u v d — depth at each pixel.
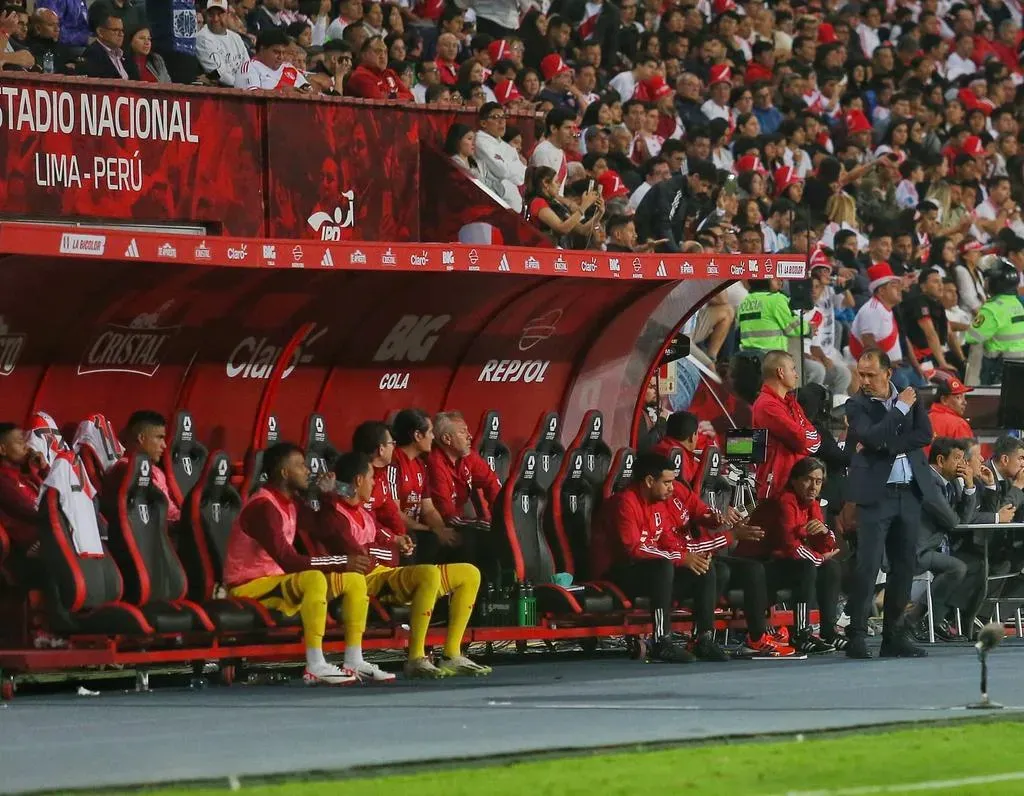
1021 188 93.25
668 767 27.42
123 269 43.03
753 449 49.78
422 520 46.84
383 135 50.59
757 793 25.39
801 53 91.19
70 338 44.12
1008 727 32.31
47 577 40.00
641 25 83.88
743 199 70.50
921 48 99.06
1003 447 53.47
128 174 45.81
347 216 49.88
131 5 53.91
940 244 78.31
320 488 42.22
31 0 52.94
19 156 44.06
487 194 50.69
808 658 47.62
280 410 48.38
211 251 40.44
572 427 53.06
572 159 66.75
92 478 43.28
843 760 28.36
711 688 38.72
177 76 53.09
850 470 47.12
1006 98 99.56
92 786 25.03
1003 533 51.62
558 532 48.34
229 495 43.16
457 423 47.31
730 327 62.25
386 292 47.88
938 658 46.38
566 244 57.16
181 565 42.25
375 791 25.12
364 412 49.81
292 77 54.78
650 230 63.12
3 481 40.59
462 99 63.31
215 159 47.34
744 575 48.12
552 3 81.56
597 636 47.75
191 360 46.50
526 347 51.84
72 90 44.91
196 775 26.00
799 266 51.09
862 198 80.50
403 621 44.22
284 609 41.12
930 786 26.19
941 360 69.31
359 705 35.69
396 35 66.25
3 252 37.59
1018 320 70.38
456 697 37.06
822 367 63.50
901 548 46.78
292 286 46.16
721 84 79.31
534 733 30.70
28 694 40.66
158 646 41.00
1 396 43.78
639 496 47.16
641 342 53.38
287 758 27.80
